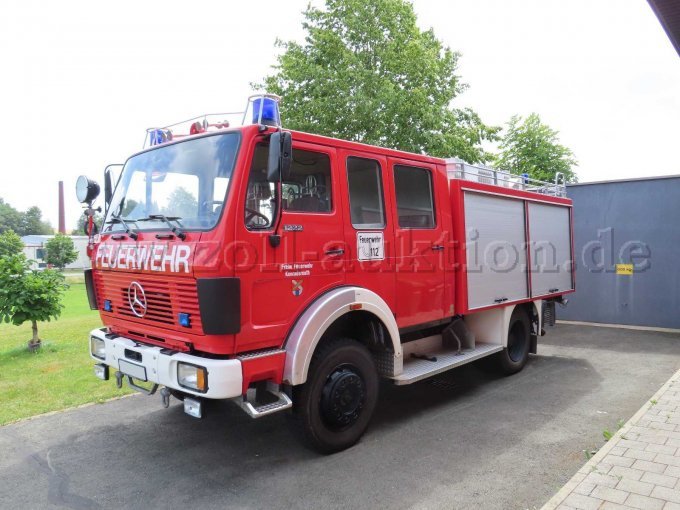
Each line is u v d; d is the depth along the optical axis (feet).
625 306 34.50
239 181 11.86
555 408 17.69
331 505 11.16
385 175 15.96
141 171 14.80
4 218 262.88
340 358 13.87
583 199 35.78
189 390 11.61
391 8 46.21
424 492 11.67
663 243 33.06
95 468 13.23
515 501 11.18
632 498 10.25
